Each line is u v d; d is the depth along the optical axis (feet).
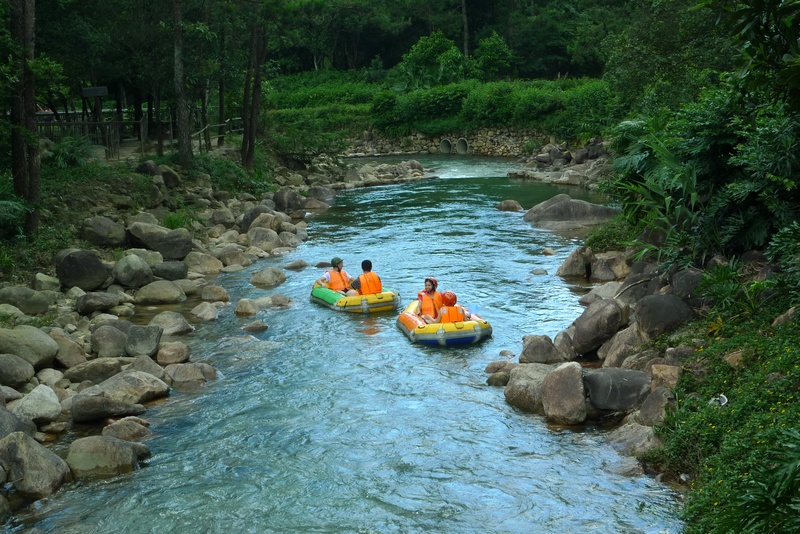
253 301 49.42
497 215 83.92
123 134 115.85
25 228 58.13
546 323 44.68
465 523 24.04
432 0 212.84
